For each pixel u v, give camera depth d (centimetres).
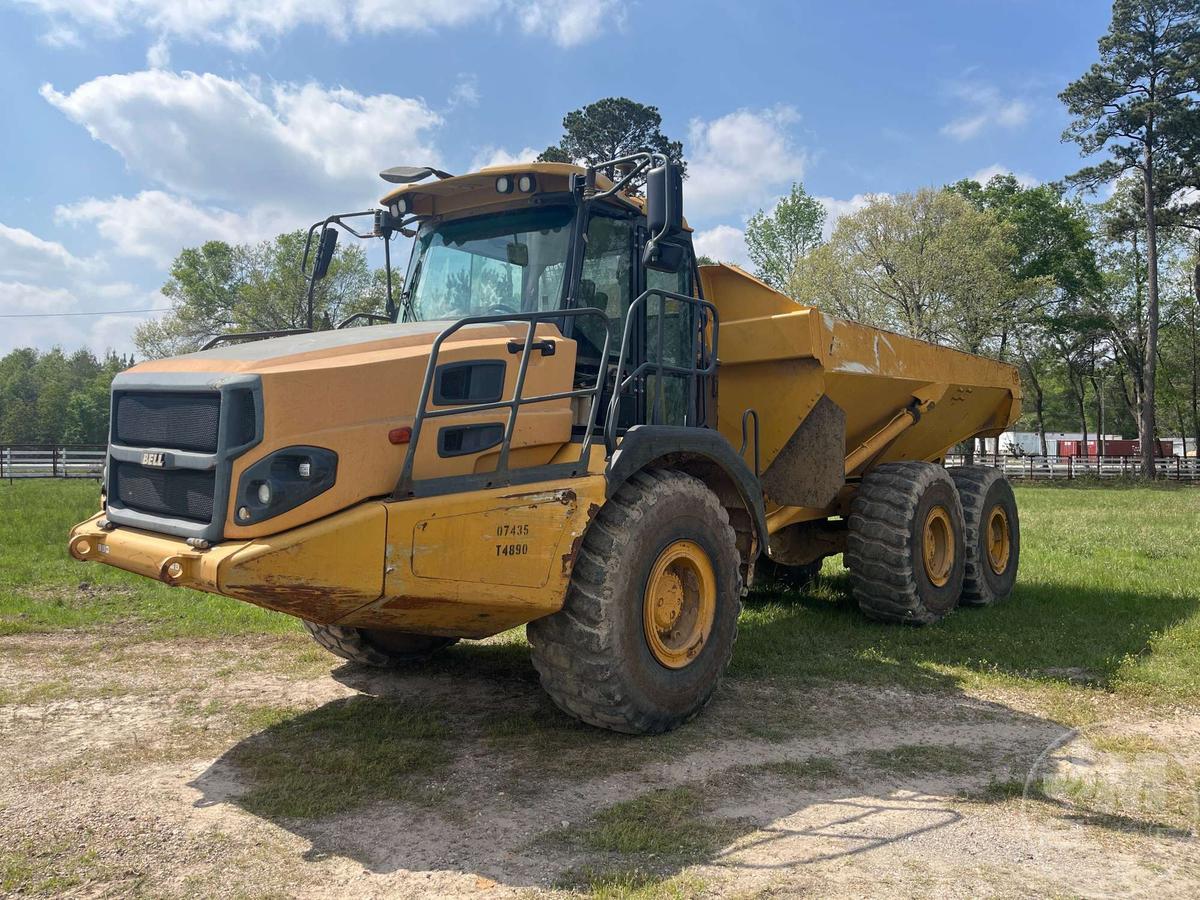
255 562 343
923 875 310
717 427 660
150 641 661
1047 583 927
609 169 521
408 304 551
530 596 412
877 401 742
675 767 415
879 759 430
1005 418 1007
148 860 320
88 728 467
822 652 638
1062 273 4831
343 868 315
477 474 409
